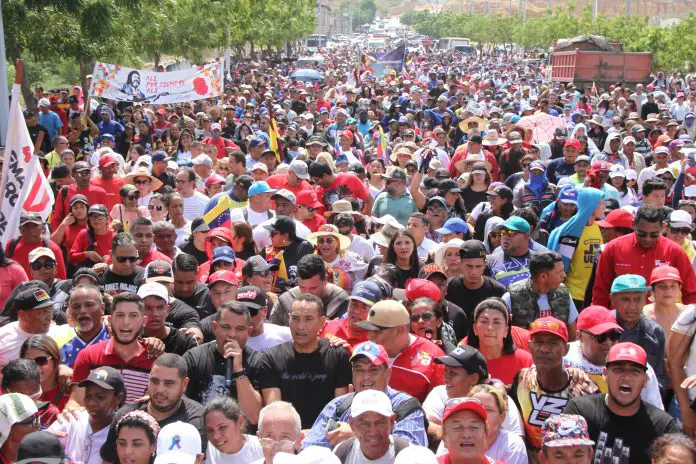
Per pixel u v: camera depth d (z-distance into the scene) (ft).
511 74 237.86
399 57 159.12
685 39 183.62
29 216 35.47
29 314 26.55
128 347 24.64
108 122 72.79
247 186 43.91
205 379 24.35
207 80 76.64
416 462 17.08
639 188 54.75
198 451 19.67
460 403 18.74
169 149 70.95
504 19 442.50
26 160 36.63
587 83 141.49
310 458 17.49
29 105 82.38
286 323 29.68
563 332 22.24
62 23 81.61
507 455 20.89
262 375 24.43
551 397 22.49
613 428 20.77
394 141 71.97
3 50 56.29
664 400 25.91
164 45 133.80
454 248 33.68
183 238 40.65
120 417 21.76
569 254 35.32
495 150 61.72
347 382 24.48
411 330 26.84
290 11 291.99
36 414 21.13
